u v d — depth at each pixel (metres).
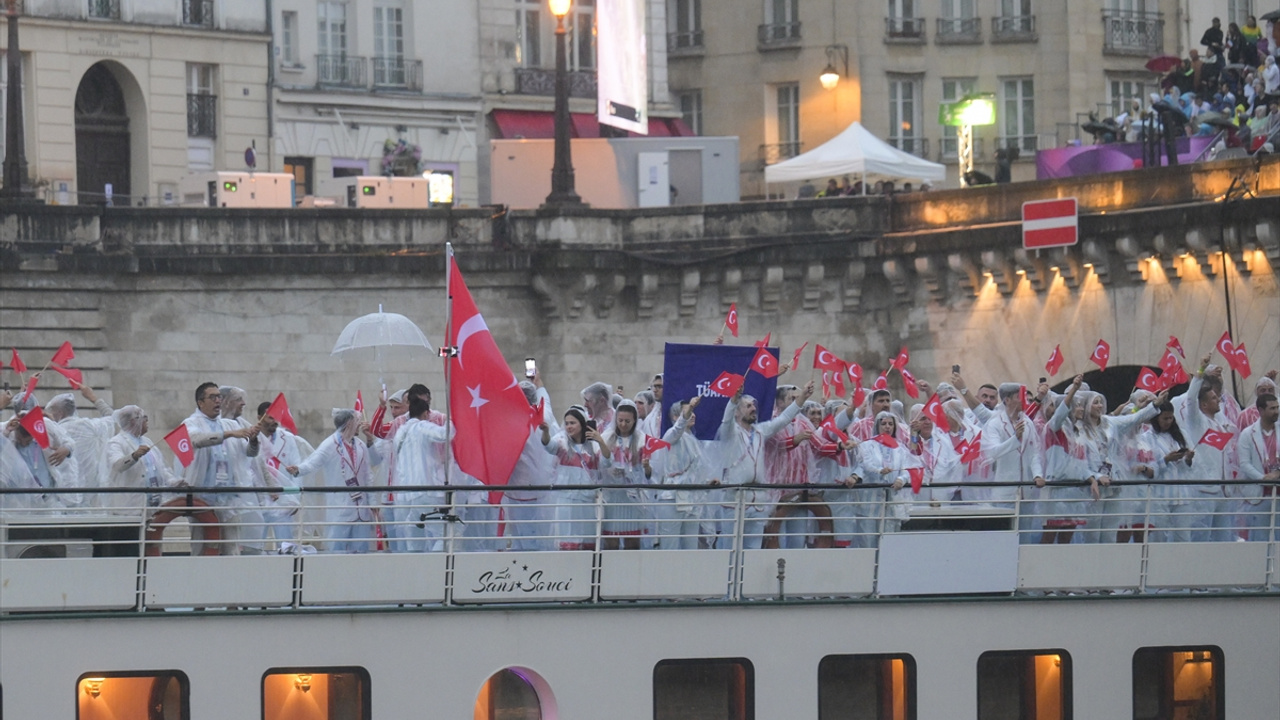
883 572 50.44
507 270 99.00
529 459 51.38
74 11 113.12
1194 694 53.03
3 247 93.25
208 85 118.25
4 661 45.16
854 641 50.34
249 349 96.38
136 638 45.91
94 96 115.81
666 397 51.50
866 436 54.66
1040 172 98.75
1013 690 51.75
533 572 48.25
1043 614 51.66
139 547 46.34
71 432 54.72
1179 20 136.50
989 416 55.28
